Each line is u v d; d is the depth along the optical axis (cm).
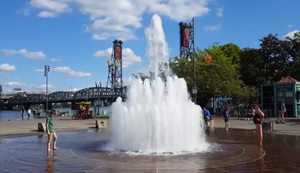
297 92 3481
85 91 9894
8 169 998
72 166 1024
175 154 1216
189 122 1412
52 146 1527
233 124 2870
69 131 2470
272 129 2209
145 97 1571
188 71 4331
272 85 3597
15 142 1727
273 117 3512
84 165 1035
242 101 5431
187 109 1419
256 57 5441
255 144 1528
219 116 4262
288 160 1097
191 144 1418
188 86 4228
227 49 6850
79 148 1436
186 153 1240
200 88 4278
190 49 5841
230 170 941
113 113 1491
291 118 3281
